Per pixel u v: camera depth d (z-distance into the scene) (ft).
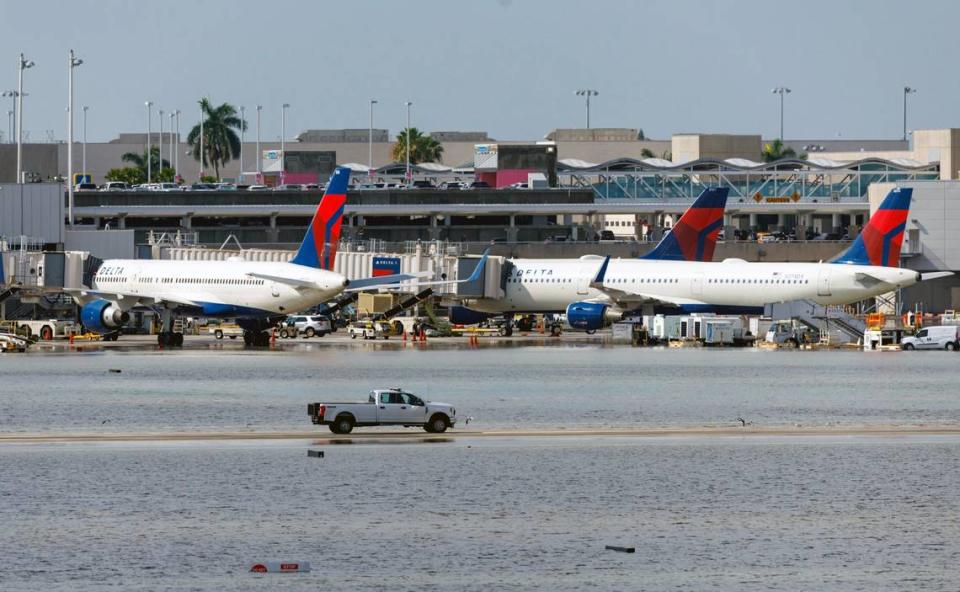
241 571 588.91
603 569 595.47
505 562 604.90
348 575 584.40
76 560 602.85
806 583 577.43
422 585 572.10
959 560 611.06
